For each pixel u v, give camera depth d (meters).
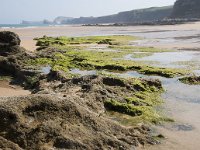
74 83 24.08
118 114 19.97
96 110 19.27
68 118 15.59
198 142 16.53
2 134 14.01
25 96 15.84
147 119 19.42
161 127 18.53
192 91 26.73
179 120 19.72
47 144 14.12
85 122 15.88
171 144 16.27
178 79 31.00
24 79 31.09
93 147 14.70
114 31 122.81
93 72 33.56
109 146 15.14
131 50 52.25
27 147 13.88
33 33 108.56
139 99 22.59
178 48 55.50
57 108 15.70
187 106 22.56
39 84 27.41
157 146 16.03
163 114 20.72
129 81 25.45
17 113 14.77
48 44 59.94
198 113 21.05
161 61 41.56
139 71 34.47
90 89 21.72
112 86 24.14
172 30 115.12
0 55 37.66
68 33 110.56
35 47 56.75
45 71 32.56
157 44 63.31
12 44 38.66
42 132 14.42
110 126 16.53
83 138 14.91
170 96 25.09
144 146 15.97
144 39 75.94
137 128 17.61
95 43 64.94
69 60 39.00
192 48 55.16
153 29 129.00
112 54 46.28
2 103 15.02
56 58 39.47
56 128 14.76
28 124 14.65
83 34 103.88
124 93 23.48
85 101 19.34
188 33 95.06
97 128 15.88
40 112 15.32
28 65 35.34
